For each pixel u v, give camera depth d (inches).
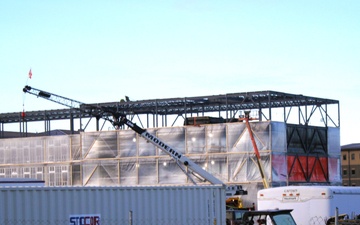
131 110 3831.2
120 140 3499.0
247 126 2974.9
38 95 3368.6
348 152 6151.6
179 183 3344.0
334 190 1649.9
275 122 3262.8
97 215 1154.7
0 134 4820.4
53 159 3663.9
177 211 1246.3
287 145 3351.4
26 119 4077.3
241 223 1370.6
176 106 3791.8
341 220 1588.3
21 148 3759.8
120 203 1183.6
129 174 3469.5
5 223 1071.0
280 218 1307.8
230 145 3299.7
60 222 1115.9
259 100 3560.5
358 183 6092.5
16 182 2041.1
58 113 3929.6
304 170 3447.3
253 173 3243.1
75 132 4507.9
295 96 3467.0
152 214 1217.4
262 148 3245.6
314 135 3550.7
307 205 1649.9
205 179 2420.0
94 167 3543.3
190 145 3378.4
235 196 3166.8
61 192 1123.3
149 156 3425.2
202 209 1277.1
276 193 1685.5
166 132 3427.7
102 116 3548.2
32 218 1092.5
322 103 3666.3
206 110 3934.5
